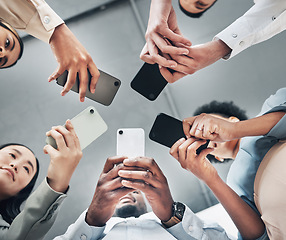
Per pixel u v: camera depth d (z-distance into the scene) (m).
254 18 0.97
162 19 0.96
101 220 1.05
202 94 1.89
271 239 0.98
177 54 0.97
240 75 1.90
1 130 1.80
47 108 1.85
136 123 1.88
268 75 1.89
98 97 1.10
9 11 0.94
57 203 1.01
